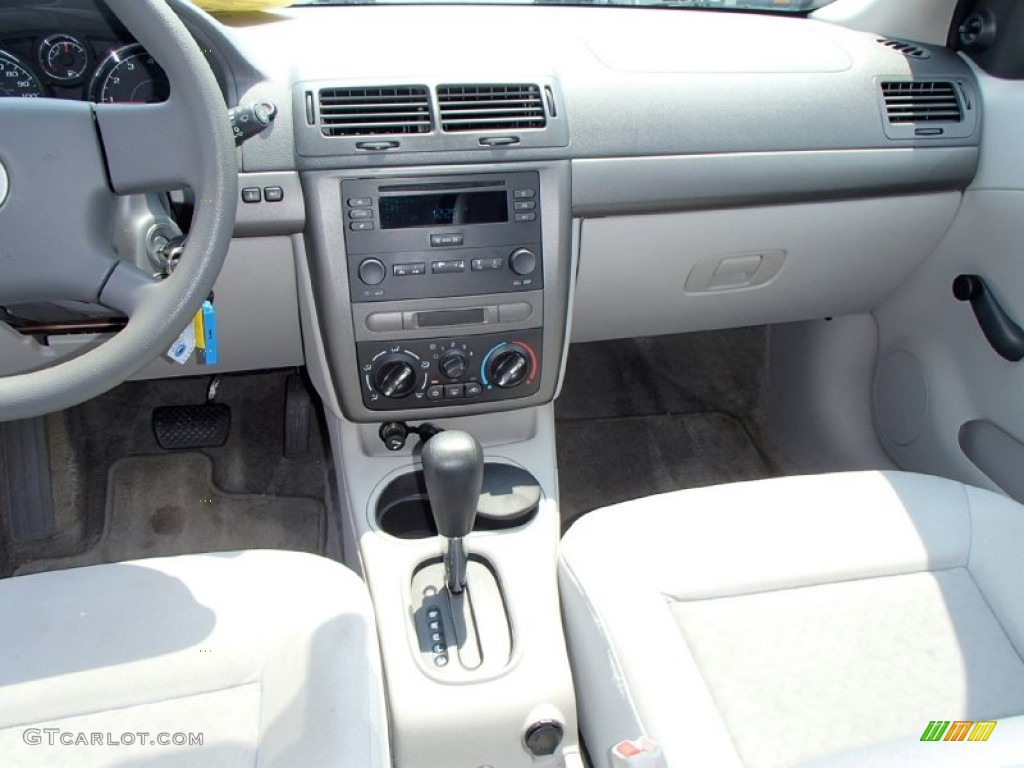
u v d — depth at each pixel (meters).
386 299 1.23
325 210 1.18
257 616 0.98
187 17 1.08
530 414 1.44
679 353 2.18
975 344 1.50
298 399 1.86
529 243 1.24
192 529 1.76
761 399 2.07
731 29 1.46
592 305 1.49
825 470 1.89
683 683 0.96
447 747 1.14
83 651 0.95
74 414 1.87
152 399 1.96
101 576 1.03
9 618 0.98
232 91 1.16
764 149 1.30
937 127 1.38
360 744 0.86
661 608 1.03
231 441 1.91
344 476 1.41
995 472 1.50
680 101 1.27
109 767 0.85
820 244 1.45
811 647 1.02
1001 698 0.98
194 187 0.91
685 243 1.38
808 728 0.95
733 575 1.07
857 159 1.35
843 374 1.82
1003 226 1.39
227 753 0.87
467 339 1.28
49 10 1.04
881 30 1.48
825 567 1.08
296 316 1.38
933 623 1.05
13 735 0.88
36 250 0.91
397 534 1.37
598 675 1.05
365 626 0.99
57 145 0.89
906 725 0.95
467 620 1.22
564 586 1.14
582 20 1.45
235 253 1.24
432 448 1.07
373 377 1.29
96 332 1.26
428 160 1.18
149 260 1.04
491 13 1.46
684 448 2.01
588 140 1.23
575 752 1.17
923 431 1.66
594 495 1.90
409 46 1.27
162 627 0.97
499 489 1.36
